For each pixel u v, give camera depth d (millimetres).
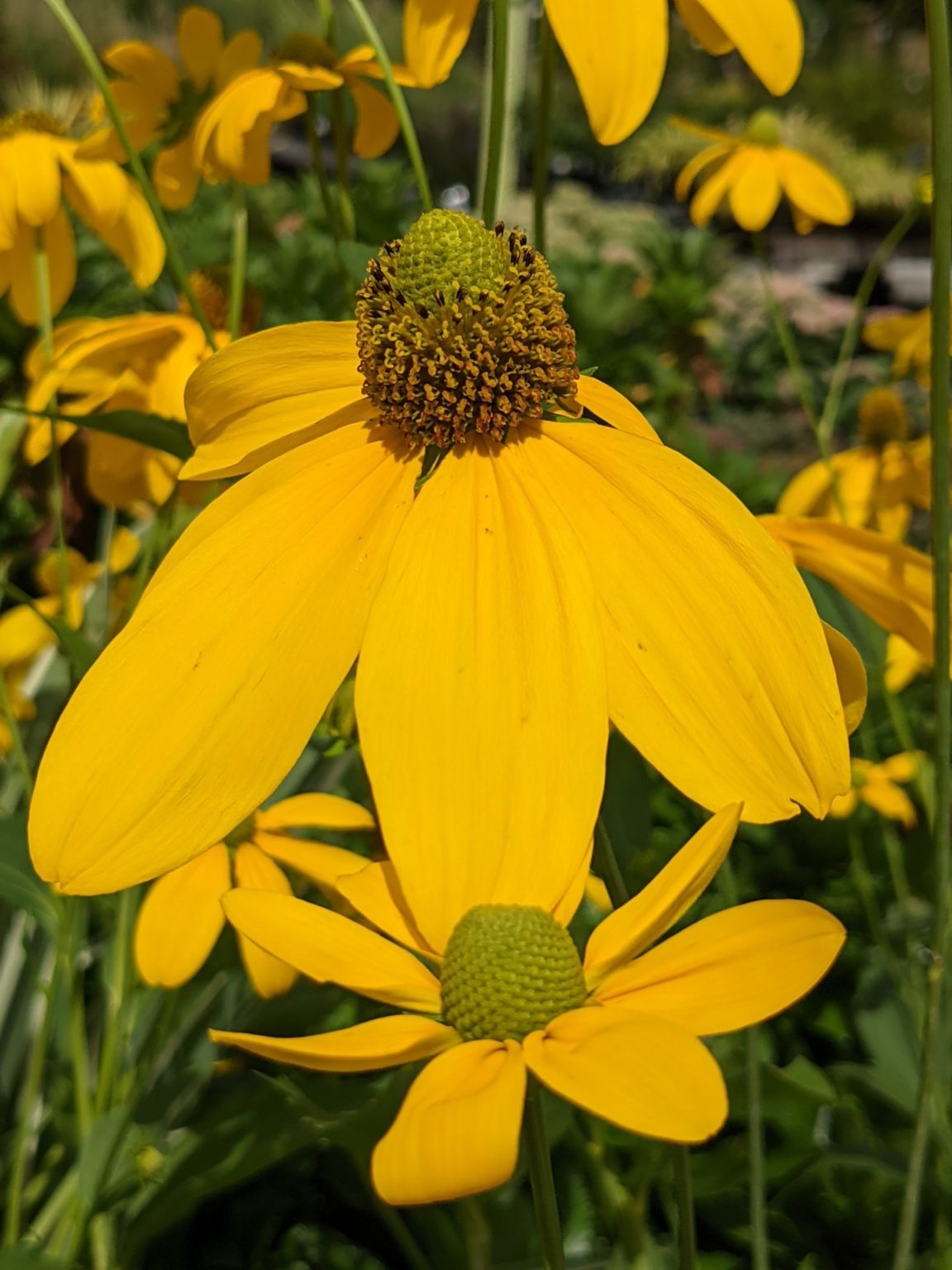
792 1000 75
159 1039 169
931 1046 104
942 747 97
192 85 181
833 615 152
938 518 93
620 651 89
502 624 90
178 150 182
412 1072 129
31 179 183
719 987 78
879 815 264
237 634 92
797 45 100
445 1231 184
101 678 91
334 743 139
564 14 99
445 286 105
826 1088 169
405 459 105
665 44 101
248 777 87
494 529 95
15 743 158
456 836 85
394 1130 68
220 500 104
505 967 82
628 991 82
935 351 91
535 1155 83
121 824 85
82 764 87
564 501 97
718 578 91
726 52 120
